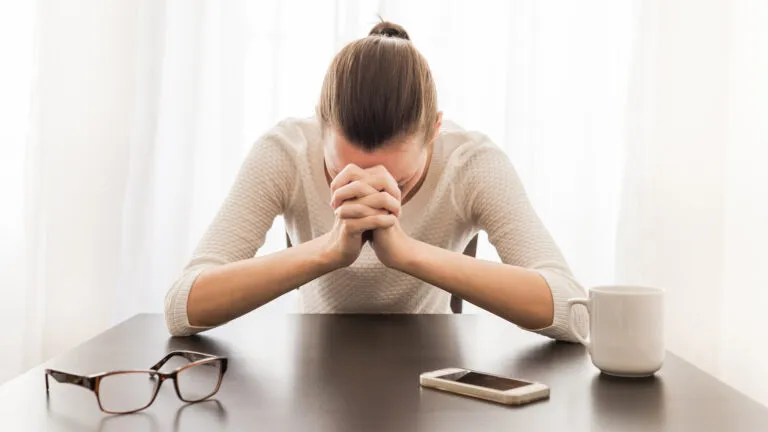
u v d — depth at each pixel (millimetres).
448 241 1535
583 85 2424
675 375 936
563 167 2432
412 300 1543
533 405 801
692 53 2375
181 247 2324
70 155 2250
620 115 2443
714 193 2383
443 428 723
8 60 2273
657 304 916
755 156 2369
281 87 2363
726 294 2395
